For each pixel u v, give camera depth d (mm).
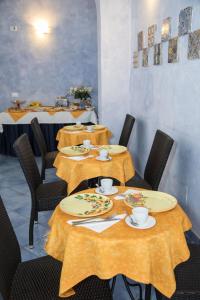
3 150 5492
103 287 1438
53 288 1435
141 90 3863
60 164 2580
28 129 5211
